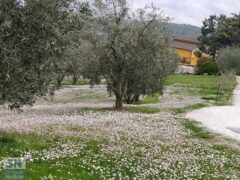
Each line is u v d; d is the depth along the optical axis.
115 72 43.88
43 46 20.44
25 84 20.83
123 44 42.00
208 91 74.75
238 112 50.59
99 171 18.67
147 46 42.53
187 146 26.70
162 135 29.28
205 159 23.52
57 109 44.28
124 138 26.95
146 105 50.78
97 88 77.12
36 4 19.92
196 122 38.53
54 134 26.27
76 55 39.22
